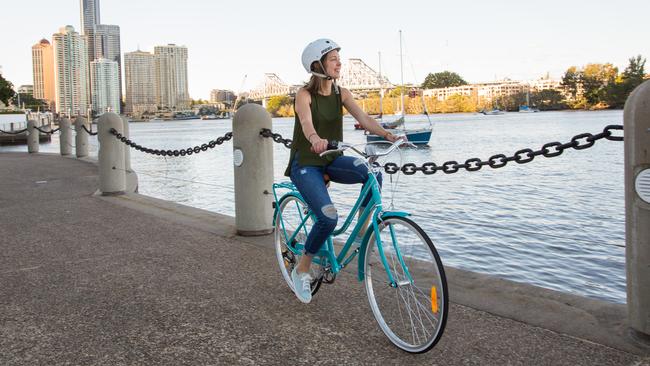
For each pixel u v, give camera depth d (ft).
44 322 12.08
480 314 11.87
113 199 29.07
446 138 207.21
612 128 11.36
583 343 10.37
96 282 14.87
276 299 13.30
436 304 9.37
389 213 10.23
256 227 19.75
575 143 12.10
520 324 11.32
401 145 10.77
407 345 10.11
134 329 11.63
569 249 33.96
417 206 52.49
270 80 566.36
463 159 124.57
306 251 11.75
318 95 11.48
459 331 11.07
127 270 15.93
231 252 17.69
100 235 20.51
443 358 9.98
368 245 10.81
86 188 33.53
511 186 67.00
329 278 12.39
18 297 13.74
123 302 13.28
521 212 49.01
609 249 33.94
